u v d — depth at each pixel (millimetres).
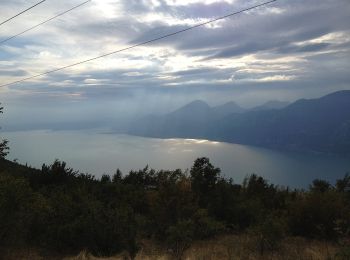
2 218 13703
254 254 15281
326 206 20781
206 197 24672
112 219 15531
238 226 22484
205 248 16422
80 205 16750
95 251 14500
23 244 14734
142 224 19734
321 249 16047
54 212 15805
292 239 19656
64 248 14602
